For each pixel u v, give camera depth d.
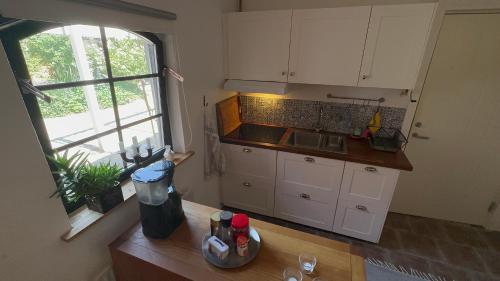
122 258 1.13
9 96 0.79
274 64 2.16
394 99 2.23
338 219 2.21
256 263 1.04
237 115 2.66
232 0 2.27
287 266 1.03
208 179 2.30
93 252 1.17
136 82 1.46
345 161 1.96
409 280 1.85
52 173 1.01
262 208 2.50
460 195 2.40
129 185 1.42
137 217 1.40
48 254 0.98
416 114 2.27
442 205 2.48
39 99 0.96
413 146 2.37
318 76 2.07
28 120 0.86
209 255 1.07
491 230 2.37
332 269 1.01
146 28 1.30
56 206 0.98
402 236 2.29
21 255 0.89
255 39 2.13
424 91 2.18
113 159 1.39
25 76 0.91
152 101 1.63
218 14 2.07
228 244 1.10
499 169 2.21
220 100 2.33
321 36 1.95
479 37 1.94
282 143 2.21
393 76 1.88
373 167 1.89
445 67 2.08
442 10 1.90
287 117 2.64
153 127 1.68
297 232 1.22
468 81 2.07
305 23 1.95
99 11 1.03
